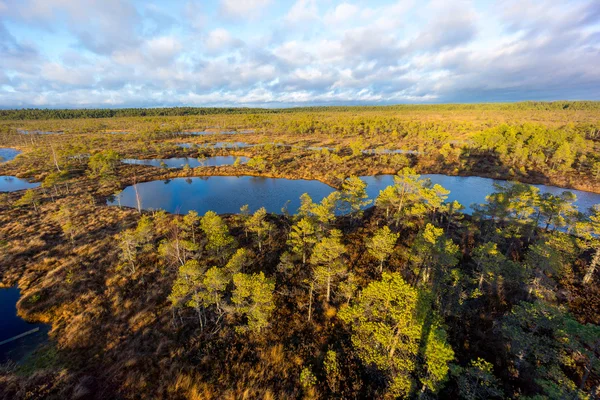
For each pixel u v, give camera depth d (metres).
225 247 43.94
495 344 28.94
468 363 26.28
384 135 176.38
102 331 31.38
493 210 49.50
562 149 94.38
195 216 50.28
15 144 158.75
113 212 65.00
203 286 32.00
